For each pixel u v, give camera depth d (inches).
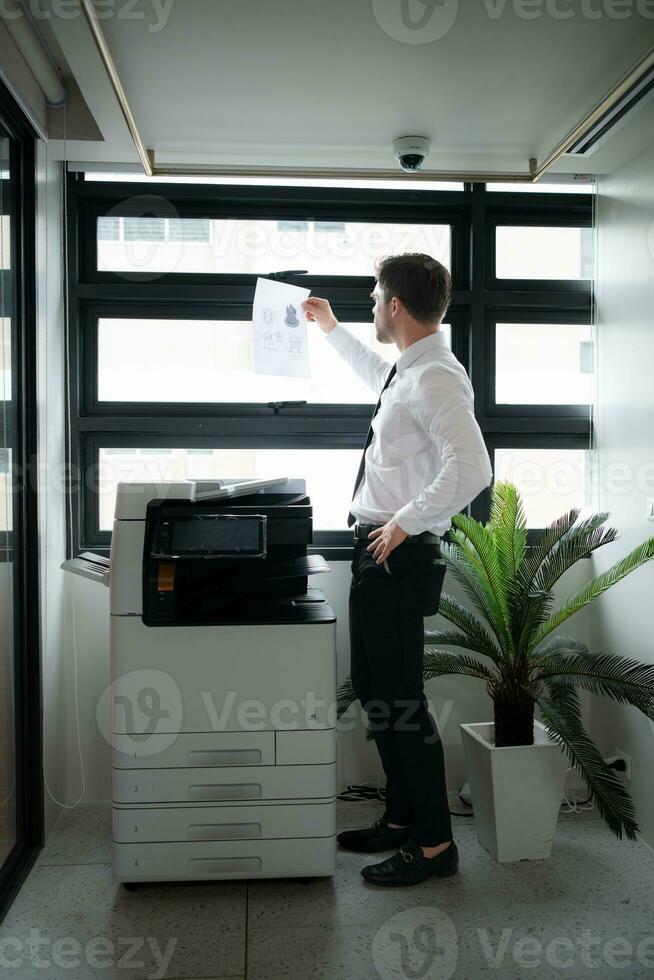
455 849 89.3
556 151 97.9
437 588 85.9
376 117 91.8
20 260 87.7
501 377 115.6
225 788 83.6
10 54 77.3
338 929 78.4
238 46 75.7
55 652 100.4
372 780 111.3
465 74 81.4
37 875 88.6
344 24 71.6
